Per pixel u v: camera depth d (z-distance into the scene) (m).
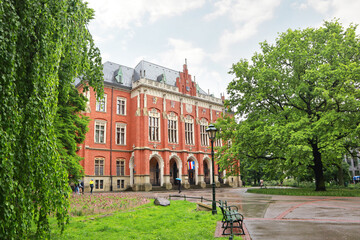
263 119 27.73
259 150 28.89
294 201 18.31
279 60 28.55
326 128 23.06
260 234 8.50
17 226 4.54
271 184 60.12
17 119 4.78
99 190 36.94
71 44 7.43
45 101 5.66
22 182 5.09
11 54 4.70
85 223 10.71
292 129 23.09
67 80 7.99
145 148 39.19
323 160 29.80
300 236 8.09
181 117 45.16
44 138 5.51
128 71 47.12
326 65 22.89
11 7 4.85
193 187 44.06
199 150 46.81
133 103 42.12
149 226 10.11
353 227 9.23
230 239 6.09
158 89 42.66
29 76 5.50
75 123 21.41
